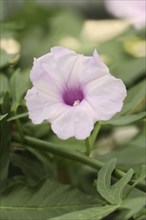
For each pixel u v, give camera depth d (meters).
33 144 0.49
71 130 0.41
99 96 0.41
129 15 0.83
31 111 0.41
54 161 0.57
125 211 0.38
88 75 0.42
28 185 0.44
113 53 0.81
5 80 0.51
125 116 0.49
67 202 0.44
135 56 0.83
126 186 0.43
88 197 0.44
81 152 0.48
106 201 0.41
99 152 0.63
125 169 0.48
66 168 0.61
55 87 0.42
